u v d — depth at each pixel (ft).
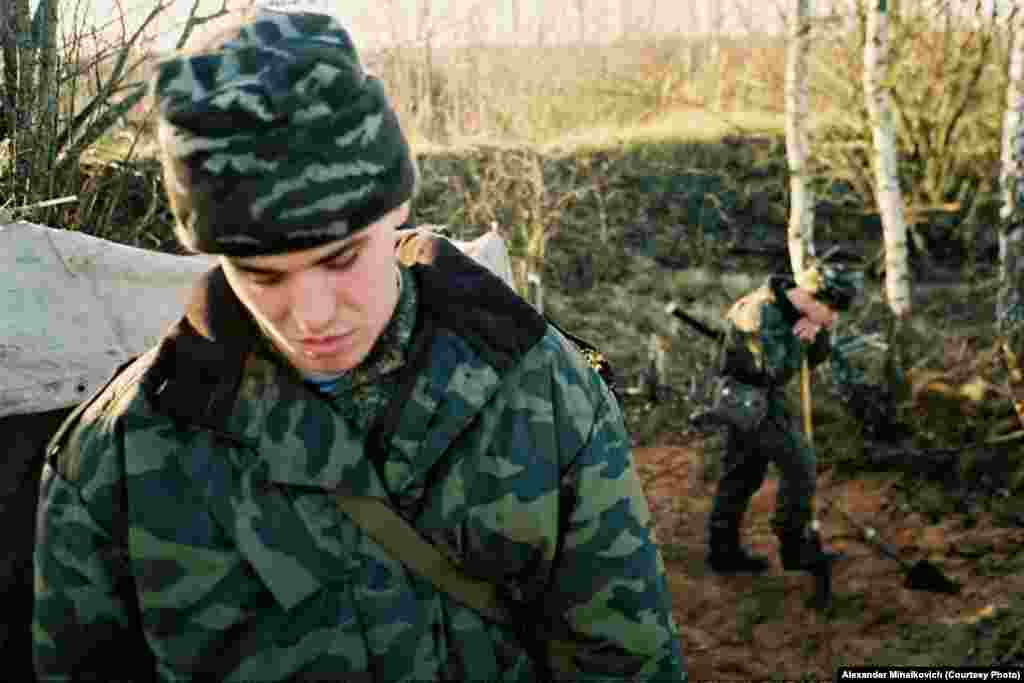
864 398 16.67
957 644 11.97
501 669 3.57
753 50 26.50
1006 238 12.98
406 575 3.36
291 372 3.32
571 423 3.47
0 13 7.56
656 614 3.58
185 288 5.51
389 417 3.33
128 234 9.52
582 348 4.45
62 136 8.44
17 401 4.82
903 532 14.62
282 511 3.26
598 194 21.70
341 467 3.27
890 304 17.38
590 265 21.58
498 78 24.71
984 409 17.01
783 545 12.98
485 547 3.39
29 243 5.06
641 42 27.94
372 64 21.94
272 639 3.30
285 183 2.75
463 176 21.63
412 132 23.47
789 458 12.59
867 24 17.39
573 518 3.50
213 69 2.80
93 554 3.28
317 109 2.78
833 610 12.94
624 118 26.03
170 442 3.26
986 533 14.33
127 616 3.40
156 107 2.86
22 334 4.87
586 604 3.53
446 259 3.54
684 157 23.49
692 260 22.09
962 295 20.99
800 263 18.49
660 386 18.63
